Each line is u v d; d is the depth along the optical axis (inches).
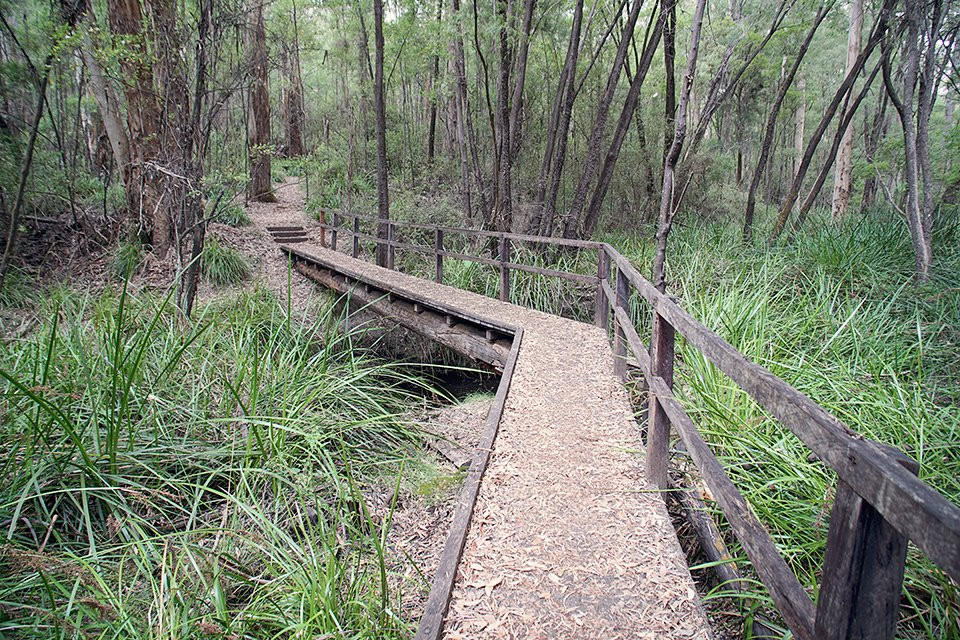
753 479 106.2
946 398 144.7
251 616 84.2
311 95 828.0
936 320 191.0
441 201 506.0
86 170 495.5
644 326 258.8
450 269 365.7
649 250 336.8
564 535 93.5
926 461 108.0
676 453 121.7
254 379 145.5
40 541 107.7
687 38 481.1
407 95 753.0
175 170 227.6
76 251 368.2
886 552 36.5
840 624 38.7
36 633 80.8
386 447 166.6
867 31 581.9
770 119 383.2
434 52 429.1
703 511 100.4
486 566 86.0
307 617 85.9
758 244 341.1
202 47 213.3
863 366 150.1
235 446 138.6
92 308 219.5
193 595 87.7
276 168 781.9
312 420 150.9
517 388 163.2
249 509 106.0
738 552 95.6
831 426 41.4
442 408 215.3
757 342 154.3
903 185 428.8
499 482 111.3
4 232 342.0
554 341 210.4
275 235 532.4
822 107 880.3
